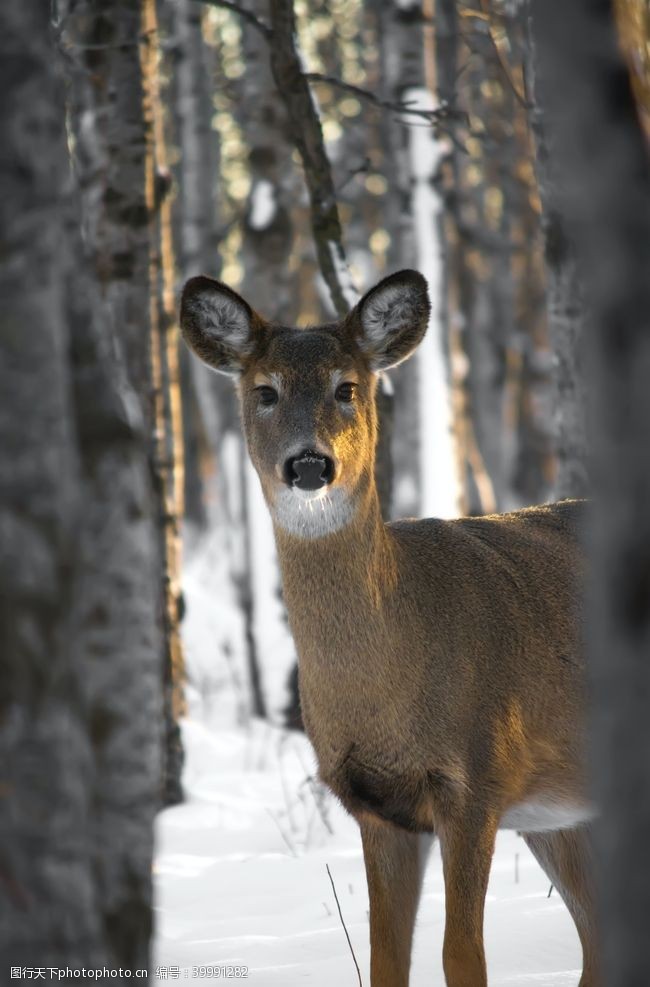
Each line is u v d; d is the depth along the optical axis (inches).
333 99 1610.5
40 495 202.2
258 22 609.6
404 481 1295.5
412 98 919.0
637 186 171.2
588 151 172.7
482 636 378.0
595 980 382.6
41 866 199.0
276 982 380.2
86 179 625.3
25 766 198.8
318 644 371.2
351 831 596.1
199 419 1701.5
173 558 658.2
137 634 300.7
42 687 199.8
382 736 366.9
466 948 356.5
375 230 1987.0
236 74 1572.3
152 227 634.2
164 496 651.5
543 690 388.5
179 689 759.7
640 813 171.9
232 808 641.6
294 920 457.1
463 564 391.5
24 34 206.4
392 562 373.7
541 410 1909.4
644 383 169.6
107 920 237.5
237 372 416.2
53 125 210.7
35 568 200.5
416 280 412.5
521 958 398.9
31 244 205.2
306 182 616.1
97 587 294.5
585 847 404.8
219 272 1298.0
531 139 591.5
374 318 411.8
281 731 826.8
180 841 591.5
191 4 1238.3
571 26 172.9
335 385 391.5
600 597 174.6
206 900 492.1
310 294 1972.2
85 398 233.9
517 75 1000.9
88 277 234.5
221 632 1059.9
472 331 1770.4
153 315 637.3
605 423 171.9
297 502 369.7
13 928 198.7
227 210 1857.8
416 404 910.4
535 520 434.6
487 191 2042.3
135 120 624.7
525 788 388.8
